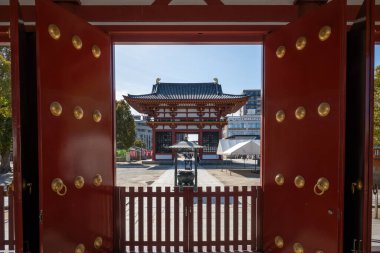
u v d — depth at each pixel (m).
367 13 2.23
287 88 2.88
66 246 2.51
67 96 2.54
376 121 10.19
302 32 2.69
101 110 3.04
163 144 26.50
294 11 3.37
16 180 2.14
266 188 3.19
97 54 2.97
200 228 3.50
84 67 2.77
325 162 2.44
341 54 2.28
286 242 2.88
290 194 2.83
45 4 2.32
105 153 3.11
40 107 2.25
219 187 3.52
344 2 2.27
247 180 13.41
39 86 2.25
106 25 3.39
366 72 2.25
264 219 3.23
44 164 2.28
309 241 2.59
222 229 4.79
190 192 3.51
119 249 3.46
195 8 3.40
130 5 3.39
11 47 2.11
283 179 2.93
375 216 5.55
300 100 2.71
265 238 3.22
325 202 2.43
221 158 26.20
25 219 2.44
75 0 3.25
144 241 3.49
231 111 28.11
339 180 2.29
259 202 3.44
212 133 26.56
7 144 15.61
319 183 2.46
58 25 2.46
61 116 2.47
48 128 2.33
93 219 2.89
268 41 3.18
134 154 31.58
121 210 3.47
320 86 2.49
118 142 28.84
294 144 2.78
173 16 3.38
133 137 29.45
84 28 2.77
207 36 3.53
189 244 3.49
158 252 3.47
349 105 2.65
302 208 2.68
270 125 3.13
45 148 2.29
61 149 2.46
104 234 3.09
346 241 2.67
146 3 3.43
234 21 3.39
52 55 2.38
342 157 2.28
